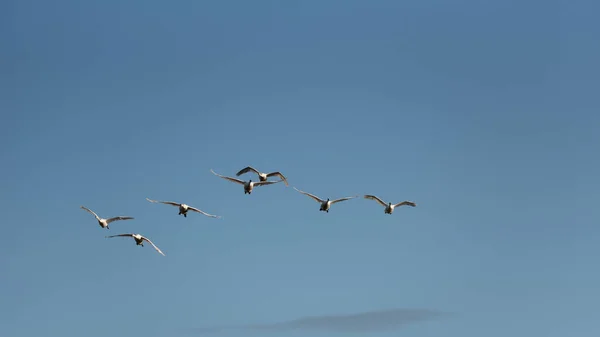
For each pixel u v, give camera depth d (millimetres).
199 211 142125
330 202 147125
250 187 139625
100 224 138000
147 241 140250
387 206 154125
